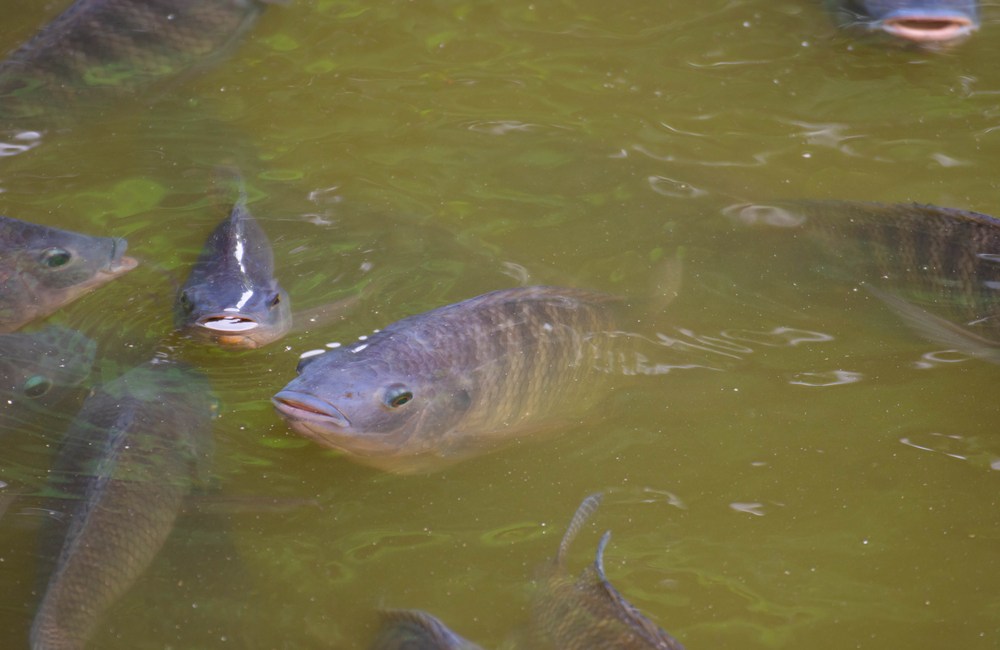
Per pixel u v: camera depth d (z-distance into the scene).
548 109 9.06
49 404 5.99
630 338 6.57
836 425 6.09
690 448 5.95
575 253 7.40
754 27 10.10
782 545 5.43
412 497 5.66
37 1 10.23
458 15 10.34
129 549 5.09
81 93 8.89
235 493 5.57
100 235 7.41
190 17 9.52
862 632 4.99
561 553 4.95
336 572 5.23
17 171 8.06
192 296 6.33
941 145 8.48
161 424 5.71
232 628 4.96
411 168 8.31
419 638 4.46
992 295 6.50
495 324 6.01
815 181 8.09
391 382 5.55
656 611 5.06
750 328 6.73
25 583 5.02
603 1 10.55
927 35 9.67
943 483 5.77
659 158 8.43
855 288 6.92
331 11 10.32
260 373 6.28
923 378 6.39
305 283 7.01
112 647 4.83
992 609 5.11
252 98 9.11
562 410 6.11
